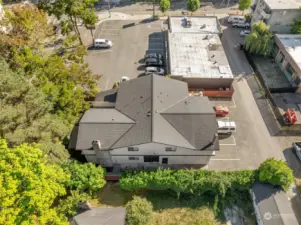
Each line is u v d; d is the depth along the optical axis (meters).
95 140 30.44
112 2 70.00
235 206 30.31
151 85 36.00
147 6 68.50
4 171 21.38
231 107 41.97
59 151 28.89
